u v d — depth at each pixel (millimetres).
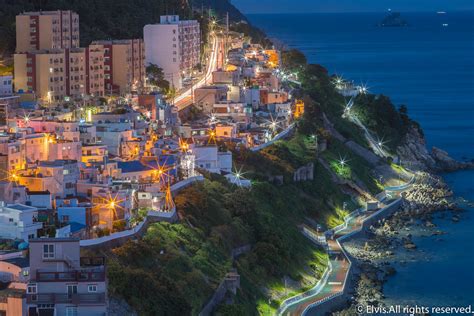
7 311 195750
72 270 197500
